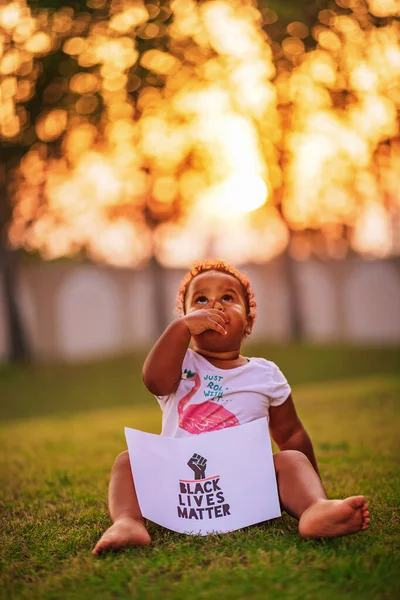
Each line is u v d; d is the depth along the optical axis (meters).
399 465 3.85
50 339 16.41
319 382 12.09
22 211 11.89
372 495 3.12
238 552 2.24
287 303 18.27
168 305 17.06
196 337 2.79
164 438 2.57
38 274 16.22
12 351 15.09
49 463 4.52
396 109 7.39
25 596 2.01
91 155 9.70
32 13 6.73
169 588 1.98
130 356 15.16
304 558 2.17
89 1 6.69
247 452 2.54
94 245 14.34
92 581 2.06
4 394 12.25
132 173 10.90
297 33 7.31
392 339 18.36
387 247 18.19
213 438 2.55
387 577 2.01
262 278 18.12
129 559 2.21
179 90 8.26
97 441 5.59
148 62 7.67
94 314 16.89
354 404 7.20
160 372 2.63
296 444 2.84
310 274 18.44
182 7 7.14
